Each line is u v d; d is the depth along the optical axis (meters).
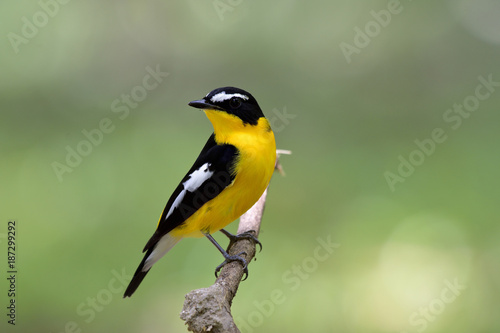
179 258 10.98
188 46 16.31
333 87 15.95
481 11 16.05
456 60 16.14
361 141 14.84
